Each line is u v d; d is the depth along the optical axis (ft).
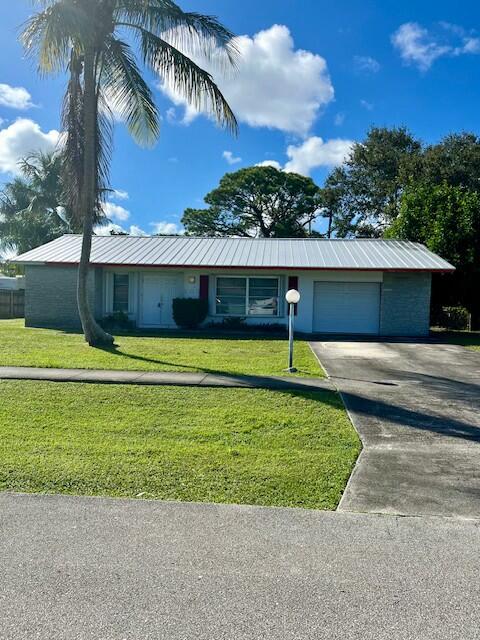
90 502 13.76
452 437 20.40
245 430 20.97
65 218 116.67
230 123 42.96
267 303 64.39
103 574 10.20
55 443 18.98
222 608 9.12
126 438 19.81
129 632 8.48
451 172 105.40
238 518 12.90
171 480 15.52
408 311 61.93
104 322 64.23
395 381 31.68
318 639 8.34
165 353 41.81
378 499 14.29
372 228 129.29
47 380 29.27
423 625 8.71
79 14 37.11
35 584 9.82
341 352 45.68
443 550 11.35
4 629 8.51
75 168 43.62
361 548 11.41
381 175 125.29
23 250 114.42
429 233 73.67
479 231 70.95
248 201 148.25
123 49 42.65
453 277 72.02
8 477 15.49
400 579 10.14
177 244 72.18
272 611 9.05
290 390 27.91
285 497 14.37
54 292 65.72
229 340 53.26
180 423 21.93
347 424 22.08
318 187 147.64
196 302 63.62
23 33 38.91
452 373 35.09
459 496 14.56
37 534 11.87
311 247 70.03
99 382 29.04
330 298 63.62
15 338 50.62
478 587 9.88
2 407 23.91
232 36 41.11
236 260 63.62
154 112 45.03
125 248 69.87
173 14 39.91
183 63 40.47
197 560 10.80
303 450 18.69
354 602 9.34
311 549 11.34
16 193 118.01
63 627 8.58
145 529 12.20
